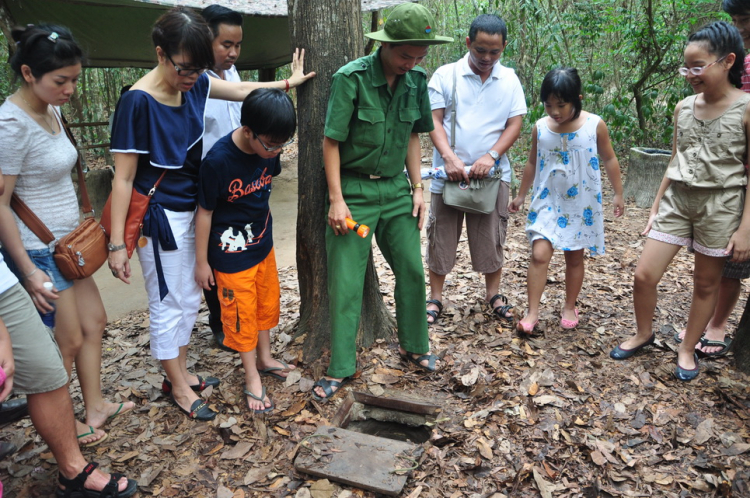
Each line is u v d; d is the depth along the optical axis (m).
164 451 2.54
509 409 2.70
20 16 5.99
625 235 5.47
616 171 3.27
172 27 2.16
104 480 2.24
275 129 2.29
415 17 2.34
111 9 6.48
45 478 2.38
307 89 2.97
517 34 7.06
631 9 7.93
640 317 3.06
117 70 10.38
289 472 2.40
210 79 2.75
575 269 3.38
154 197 2.47
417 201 2.91
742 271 2.92
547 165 3.29
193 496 2.29
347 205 2.78
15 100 2.14
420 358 3.09
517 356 3.18
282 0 6.26
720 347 3.11
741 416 2.60
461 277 4.47
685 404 2.70
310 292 3.30
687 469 2.30
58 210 2.31
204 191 2.46
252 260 2.67
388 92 2.60
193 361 3.28
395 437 2.88
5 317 1.88
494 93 3.37
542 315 3.70
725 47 2.51
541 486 2.22
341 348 2.84
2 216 2.07
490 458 2.41
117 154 2.35
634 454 2.40
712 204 2.69
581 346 3.25
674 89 7.65
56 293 2.20
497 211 3.58
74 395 2.99
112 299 4.59
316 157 3.02
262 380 3.01
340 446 2.49
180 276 2.62
